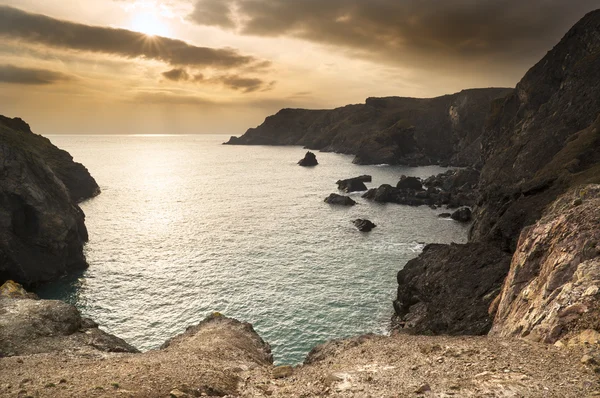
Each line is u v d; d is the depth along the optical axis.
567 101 85.56
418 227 87.94
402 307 46.31
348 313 48.16
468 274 39.72
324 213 102.44
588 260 16.30
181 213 102.50
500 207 61.19
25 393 11.45
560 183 48.44
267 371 17.25
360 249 71.81
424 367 13.16
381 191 120.50
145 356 19.67
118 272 62.56
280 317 47.25
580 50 98.50
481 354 13.49
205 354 21.12
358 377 13.12
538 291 18.38
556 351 12.41
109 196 127.88
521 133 97.62
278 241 76.88
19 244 61.53
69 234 65.12
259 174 186.25
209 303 51.03
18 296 32.59
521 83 119.19
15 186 63.19
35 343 24.08
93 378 13.29
